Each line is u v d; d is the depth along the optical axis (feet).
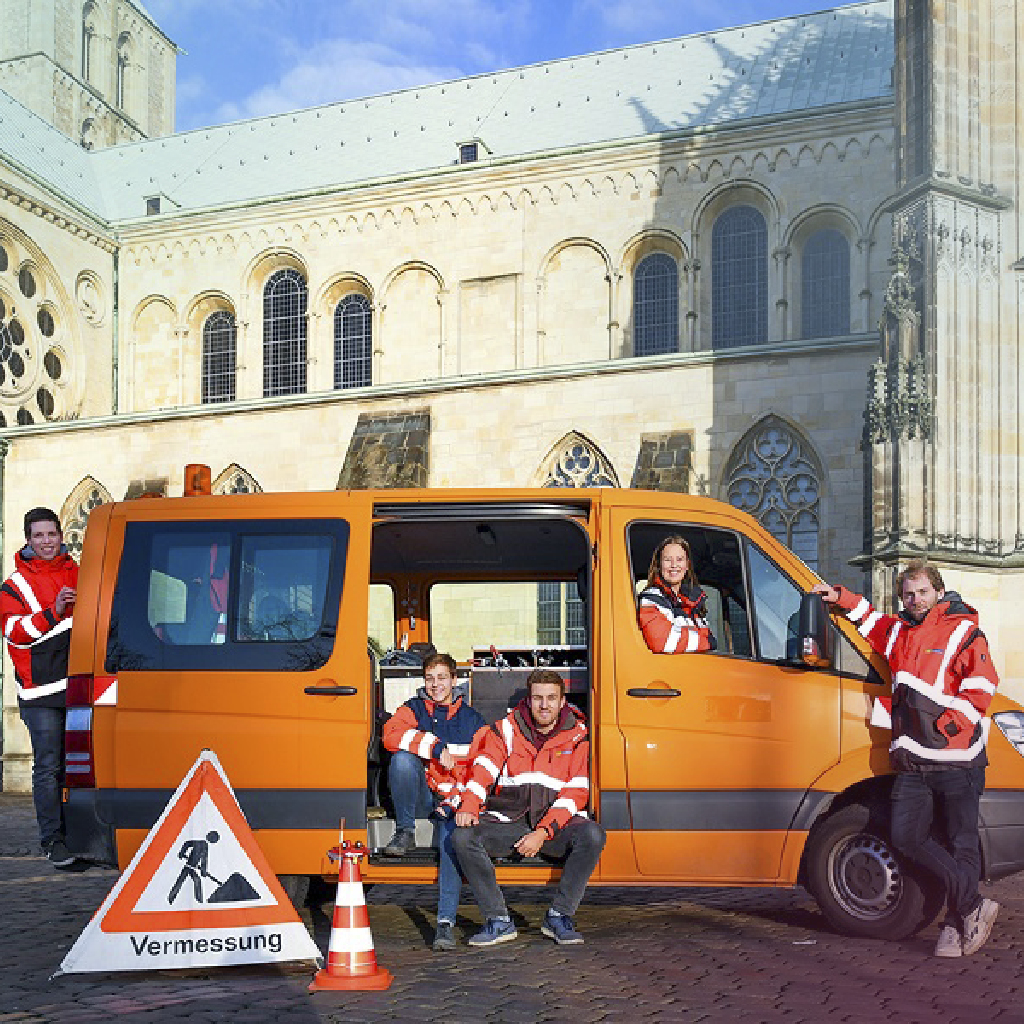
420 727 25.48
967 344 72.79
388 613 34.81
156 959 21.81
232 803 22.66
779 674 25.29
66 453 110.63
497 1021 18.94
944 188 72.69
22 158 149.89
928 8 74.38
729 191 119.44
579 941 24.73
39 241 131.54
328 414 101.09
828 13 141.08
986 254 74.28
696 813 24.77
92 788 25.22
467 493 26.21
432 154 145.07
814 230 116.88
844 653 25.53
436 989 21.01
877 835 25.05
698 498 26.66
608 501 25.98
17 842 52.31
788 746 24.97
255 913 22.26
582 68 151.12
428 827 25.81
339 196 133.28
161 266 141.59
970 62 75.15
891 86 122.62
